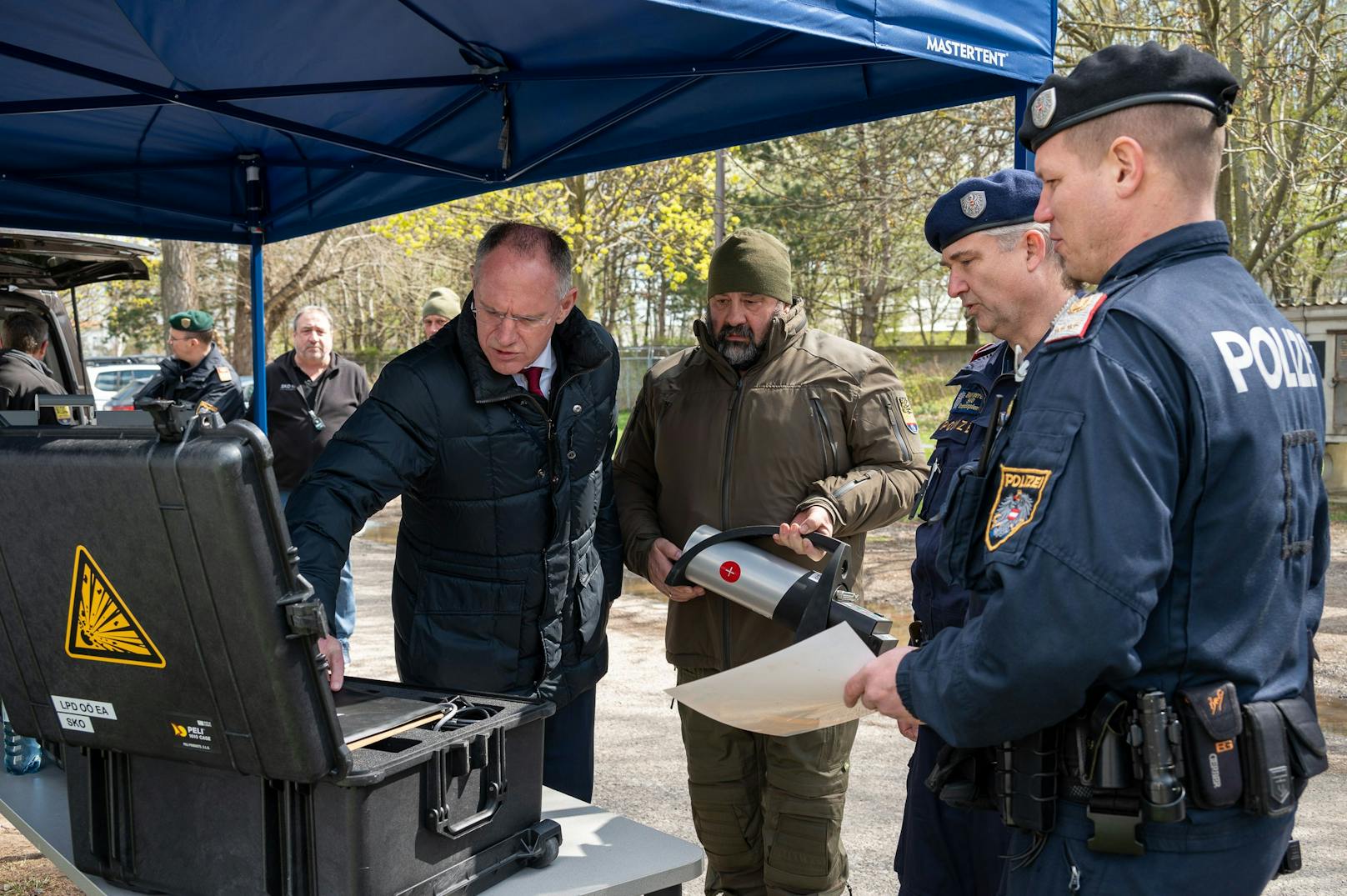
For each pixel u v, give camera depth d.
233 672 1.27
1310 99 11.62
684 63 2.47
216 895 1.43
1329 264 15.23
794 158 21.48
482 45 2.51
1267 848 1.27
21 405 3.68
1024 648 1.20
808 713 1.51
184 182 3.80
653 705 5.15
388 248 19.17
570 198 15.14
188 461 1.19
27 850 3.57
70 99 2.73
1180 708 1.23
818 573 2.09
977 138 13.19
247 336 18.52
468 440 2.10
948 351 25.58
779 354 2.61
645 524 2.68
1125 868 1.26
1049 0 2.38
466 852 1.49
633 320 37.19
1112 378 1.22
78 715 1.43
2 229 3.71
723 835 2.69
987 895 2.11
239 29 2.42
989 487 1.39
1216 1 10.06
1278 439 1.26
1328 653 5.70
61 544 1.32
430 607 2.19
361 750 1.40
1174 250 1.31
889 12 2.00
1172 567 1.24
